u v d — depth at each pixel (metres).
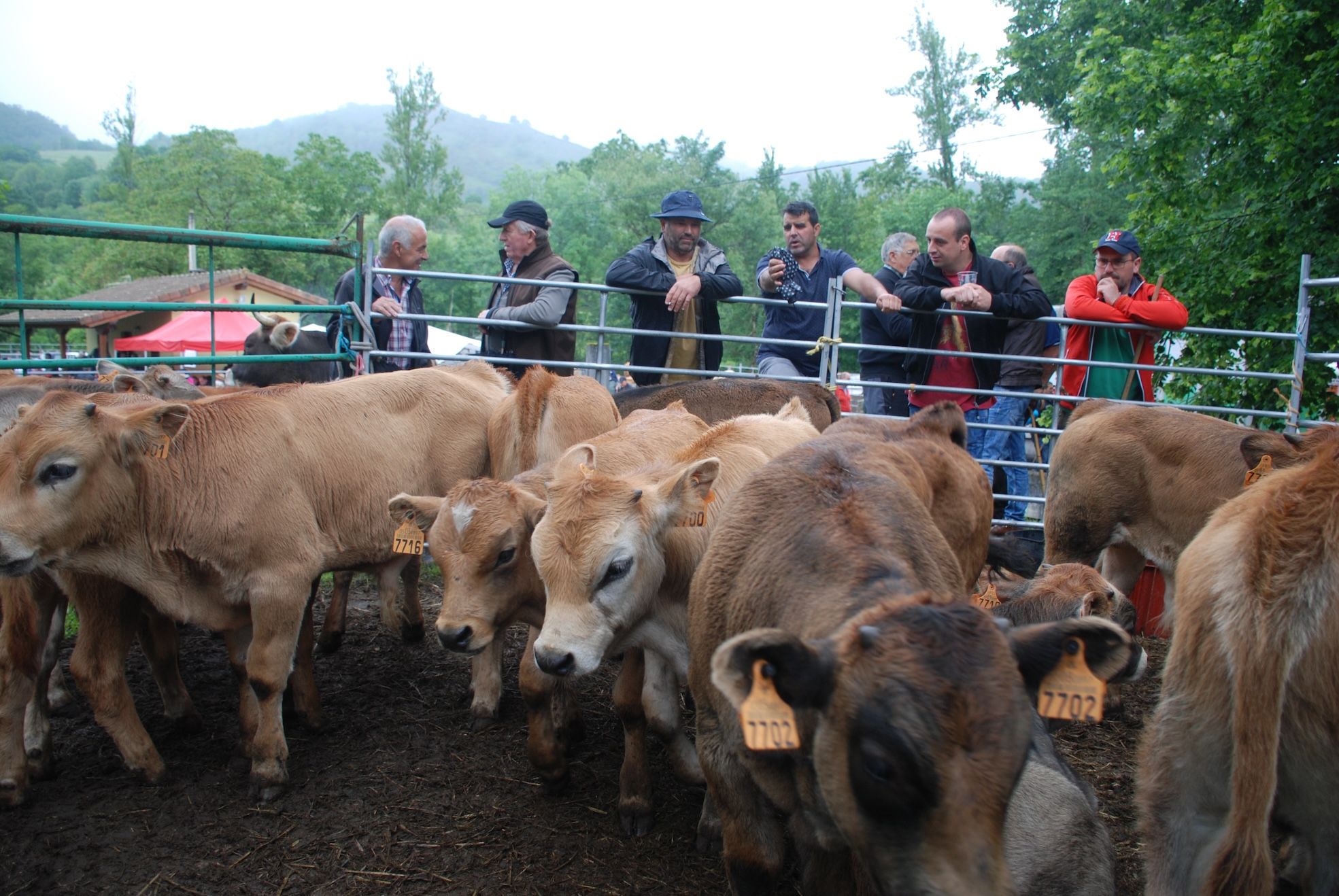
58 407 4.22
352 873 3.97
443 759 4.91
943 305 7.87
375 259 8.38
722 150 52.81
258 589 4.63
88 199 143.75
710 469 3.99
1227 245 11.74
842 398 9.29
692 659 3.30
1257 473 4.55
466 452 5.80
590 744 5.16
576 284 7.93
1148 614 7.17
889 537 2.87
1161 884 3.08
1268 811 2.71
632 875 4.00
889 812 2.17
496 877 3.96
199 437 4.61
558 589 3.85
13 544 4.06
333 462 5.05
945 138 50.34
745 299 8.23
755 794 3.19
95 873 3.92
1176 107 11.88
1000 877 2.11
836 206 51.53
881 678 2.20
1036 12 21.55
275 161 58.00
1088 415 6.33
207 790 4.57
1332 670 2.69
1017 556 5.93
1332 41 11.09
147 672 5.97
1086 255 26.75
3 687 4.32
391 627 6.53
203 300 25.39
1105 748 5.32
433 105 75.62
